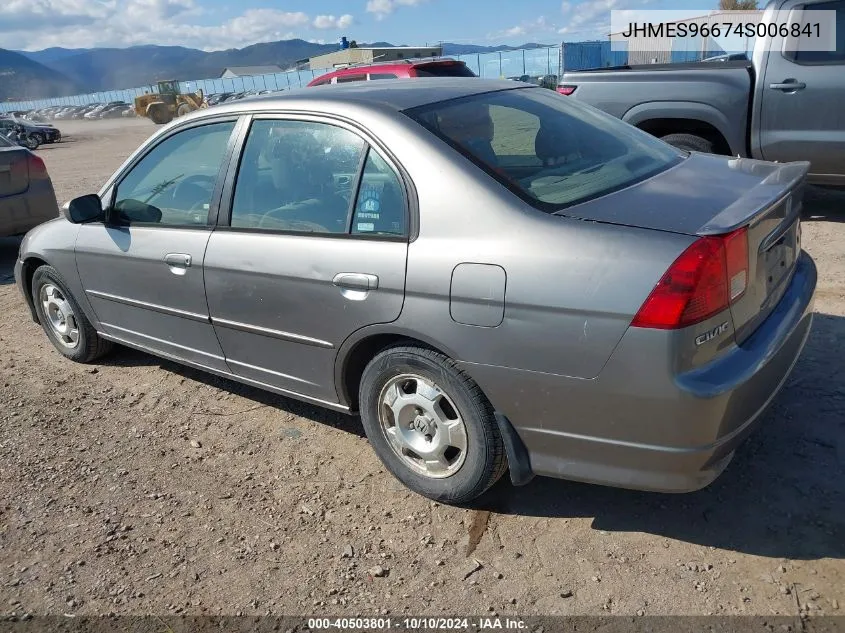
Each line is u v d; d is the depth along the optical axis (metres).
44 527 3.12
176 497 3.27
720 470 2.53
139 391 4.39
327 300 3.05
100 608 2.63
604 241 2.40
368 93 3.26
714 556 2.62
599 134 3.35
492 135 2.99
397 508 3.07
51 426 4.02
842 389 3.61
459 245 2.65
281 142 3.31
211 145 3.65
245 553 2.86
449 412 2.89
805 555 2.58
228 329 3.60
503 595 2.54
